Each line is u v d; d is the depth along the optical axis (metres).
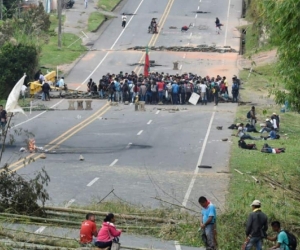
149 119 78.44
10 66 94.69
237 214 37.22
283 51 42.91
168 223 37.12
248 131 72.94
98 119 78.12
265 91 97.44
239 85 95.31
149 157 59.38
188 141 66.75
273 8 42.16
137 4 157.00
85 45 126.69
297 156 59.59
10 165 54.16
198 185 49.19
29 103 86.62
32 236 33.09
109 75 93.62
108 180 50.53
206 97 89.19
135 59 118.50
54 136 67.81
